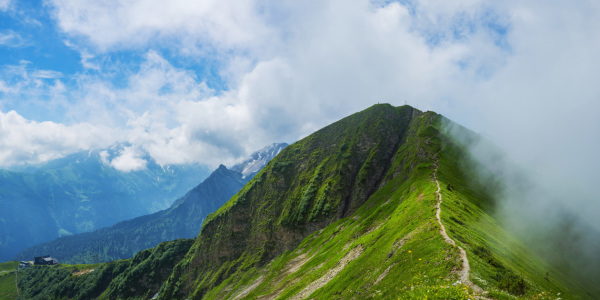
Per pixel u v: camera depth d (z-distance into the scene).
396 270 58.22
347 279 80.44
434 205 89.62
